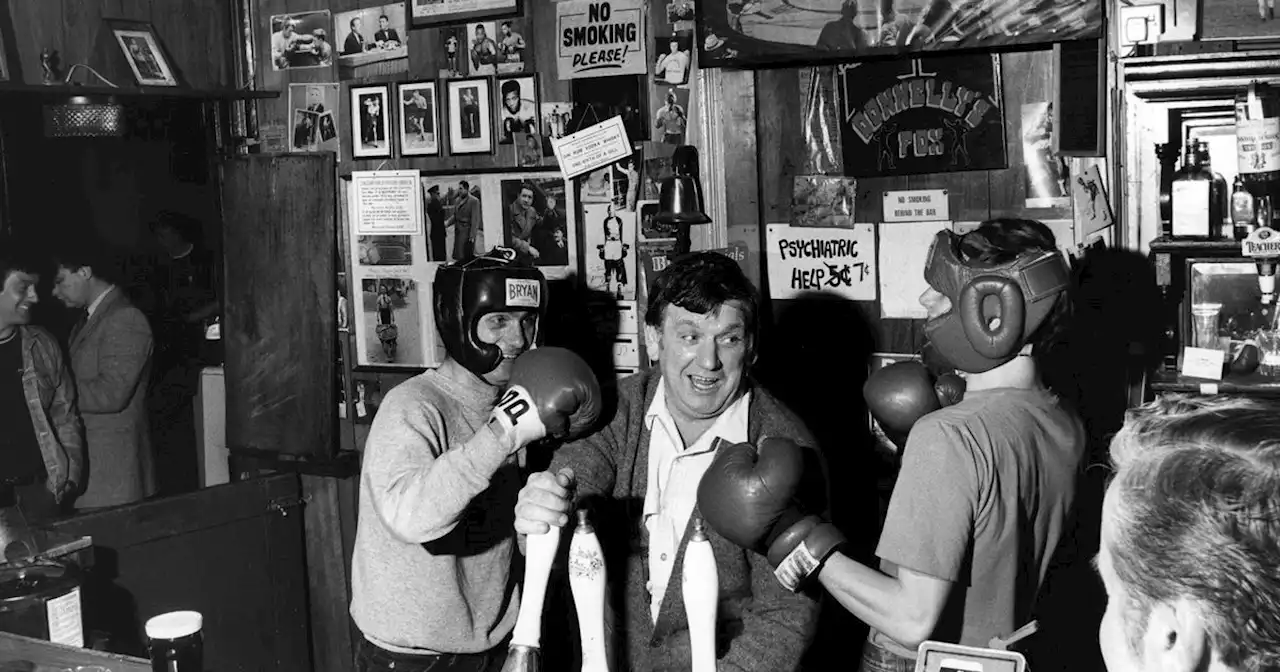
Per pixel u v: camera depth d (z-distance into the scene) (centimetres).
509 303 243
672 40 320
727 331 211
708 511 189
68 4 377
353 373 380
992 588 172
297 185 377
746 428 217
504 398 212
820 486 213
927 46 286
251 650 366
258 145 394
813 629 204
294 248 379
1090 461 276
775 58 303
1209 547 71
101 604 320
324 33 376
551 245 343
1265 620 69
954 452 167
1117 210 275
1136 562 74
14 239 380
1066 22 270
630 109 328
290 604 379
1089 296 279
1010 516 171
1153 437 77
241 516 360
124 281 410
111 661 207
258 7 388
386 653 233
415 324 368
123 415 380
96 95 360
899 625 168
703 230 324
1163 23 265
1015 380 181
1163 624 73
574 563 177
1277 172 251
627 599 213
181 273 411
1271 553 69
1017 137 288
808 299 316
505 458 211
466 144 353
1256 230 250
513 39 343
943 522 165
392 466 225
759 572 207
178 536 341
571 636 248
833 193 310
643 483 219
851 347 311
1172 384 258
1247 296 265
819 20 297
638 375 233
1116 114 274
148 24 387
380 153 369
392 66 364
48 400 358
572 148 334
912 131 299
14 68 366
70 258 396
